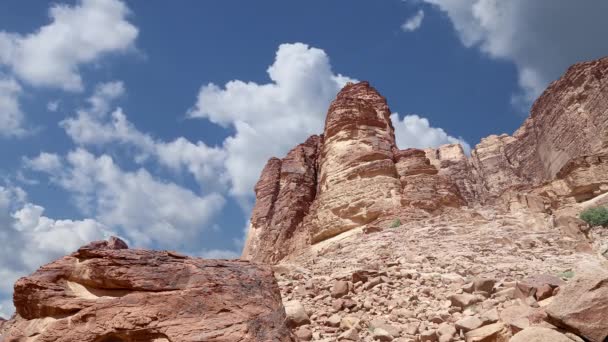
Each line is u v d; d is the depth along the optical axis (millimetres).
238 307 7758
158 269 8164
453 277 16484
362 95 67250
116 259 8188
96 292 8070
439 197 44969
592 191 44031
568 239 25172
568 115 81250
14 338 7719
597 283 8102
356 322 11500
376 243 30609
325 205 49750
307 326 11477
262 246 70062
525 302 11297
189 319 7398
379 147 53906
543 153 91625
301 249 49500
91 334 7277
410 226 34438
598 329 7676
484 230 29266
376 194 46562
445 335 9852
